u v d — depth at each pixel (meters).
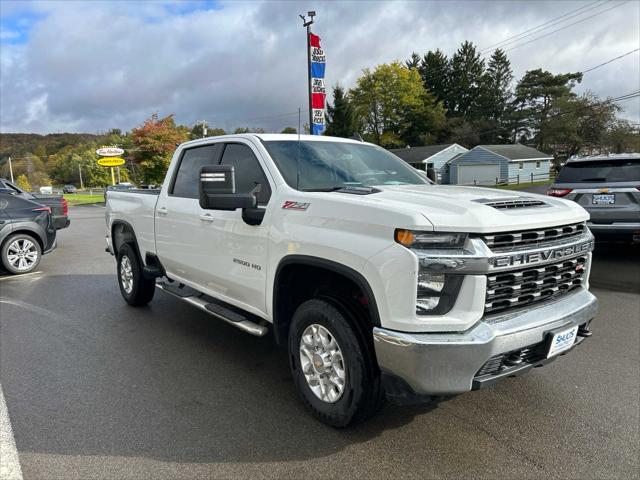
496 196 3.10
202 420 3.24
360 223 2.75
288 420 3.23
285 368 4.13
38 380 3.91
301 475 2.64
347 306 2.95
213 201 3.28
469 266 2.49
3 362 4.30
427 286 2.50
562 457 2.79
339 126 44.38
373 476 2.62
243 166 3.94
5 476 2.65
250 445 2.94
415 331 2.50
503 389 3.65
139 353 4.49
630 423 3.15
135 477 2.64
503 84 77.81
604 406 3.38
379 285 2.59
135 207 5.54
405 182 4.05
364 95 62.59
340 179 3.73
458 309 2.53
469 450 2.87
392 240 2.57
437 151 51.09
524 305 2.84
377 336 2.61
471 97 77.44
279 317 3.47
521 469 2.67
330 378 3.07
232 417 3.28
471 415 3.28
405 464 2.73
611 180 7.34
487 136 71.81
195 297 4.60
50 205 11.21
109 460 2.80
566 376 3.88
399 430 3.09
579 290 3.25
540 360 2.82
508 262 2.62
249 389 3.72
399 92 62.28
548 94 69.12
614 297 6.17
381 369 2.65
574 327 2.93
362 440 2.98
